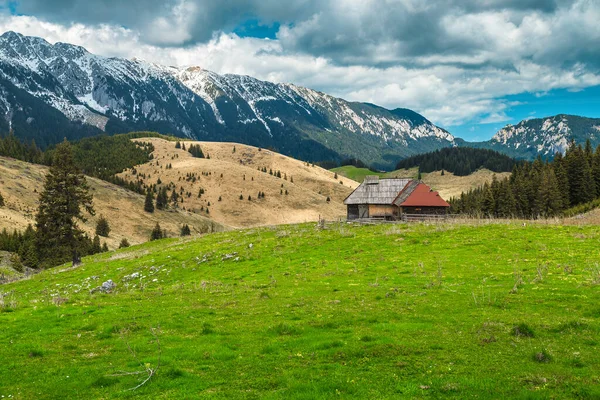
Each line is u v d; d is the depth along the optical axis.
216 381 13.96
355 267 37.34
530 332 17.33
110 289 40.97
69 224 69.94
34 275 61.78
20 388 14.03
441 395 12.15
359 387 12.85
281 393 12.69
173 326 21.11
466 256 37.44
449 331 18.17
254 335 19.05
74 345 18.39
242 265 44.16
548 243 39.06
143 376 14.57
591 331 17.28
